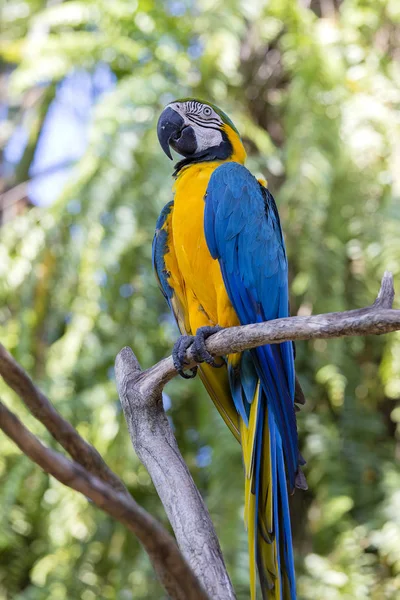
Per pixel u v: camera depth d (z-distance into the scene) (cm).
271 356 453
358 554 670
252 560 396
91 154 724
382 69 802
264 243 503
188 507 379
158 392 416
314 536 694
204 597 253
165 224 528
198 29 812
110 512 233
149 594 674
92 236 707
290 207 739
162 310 741
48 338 753
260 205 512
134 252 718
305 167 732
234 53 779
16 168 893
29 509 711
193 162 561
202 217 504
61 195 720
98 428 690
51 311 740
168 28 810
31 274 723
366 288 744
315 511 711
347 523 681
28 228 748
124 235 706
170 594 257
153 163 729
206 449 729
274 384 450
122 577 682
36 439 227
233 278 496
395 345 707
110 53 804
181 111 575
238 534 650
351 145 752
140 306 715
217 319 514
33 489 710
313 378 738
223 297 500
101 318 716
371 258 730
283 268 514
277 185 802
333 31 809
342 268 724
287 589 387
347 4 827
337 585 645
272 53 837
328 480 695
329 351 714
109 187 712
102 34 819
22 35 905
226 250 496
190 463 729
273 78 832
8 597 703
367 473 711
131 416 417
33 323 734
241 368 468
